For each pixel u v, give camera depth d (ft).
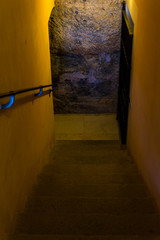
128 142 16.87
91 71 22.50
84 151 17.78
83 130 22.25
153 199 9.12
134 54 14.23
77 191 10.17
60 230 7.17
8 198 7.44
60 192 10.11
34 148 11.00
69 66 22.34
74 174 12.19
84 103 24.07
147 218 7.59
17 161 8.38
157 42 9.13
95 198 9.11
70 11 19.99
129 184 10.73
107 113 24.41
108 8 19.81
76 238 6.46
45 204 8.86
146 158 10.76
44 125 13.48
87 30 20.70
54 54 21.79
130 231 7.09
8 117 7.44
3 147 7.04
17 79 8.36
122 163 14.47
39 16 12.05
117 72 22.48
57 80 23.00
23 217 7.85
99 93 23.56
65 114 24.53
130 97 15.76
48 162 14.20
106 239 6.44
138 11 12.94
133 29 14.66
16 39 8.27
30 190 10.11
